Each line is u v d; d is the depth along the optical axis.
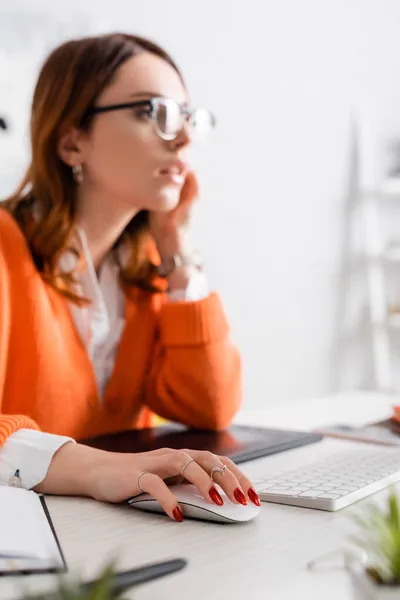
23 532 0.59
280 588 0.50
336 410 1.53
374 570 0.37
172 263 1.35
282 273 2.73
